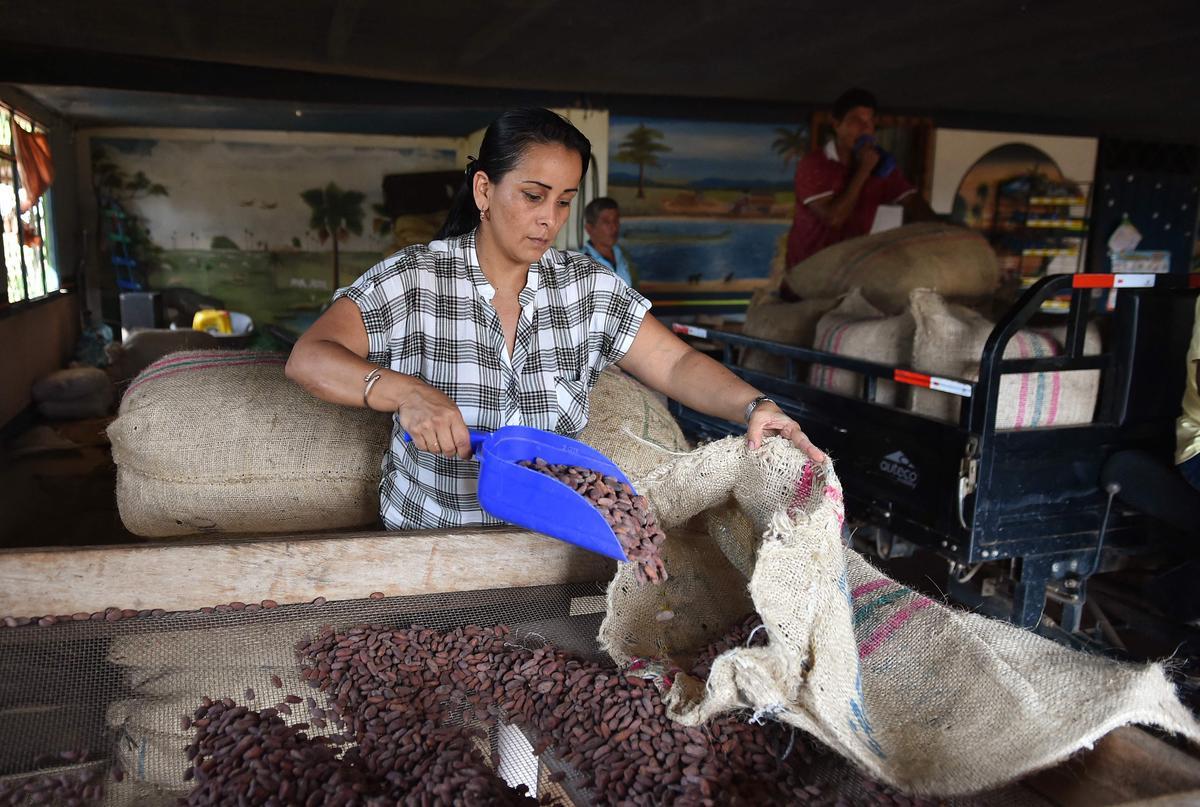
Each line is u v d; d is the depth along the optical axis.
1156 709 1.35
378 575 1.83
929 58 6.30
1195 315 2.57
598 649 1.72
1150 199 10.28
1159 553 2.89
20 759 1.38
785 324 3.88
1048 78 7.00
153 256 9.38
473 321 1.89
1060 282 2.49
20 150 7.16
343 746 1.44
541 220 1.74
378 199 9.72
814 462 1.64
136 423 2.52
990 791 1.38
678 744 1.41
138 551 1.71
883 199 4.66
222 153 9.32
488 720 1.51
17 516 4.60
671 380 2.00
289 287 9.71
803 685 1.34
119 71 6.29
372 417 2.58
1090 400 2.70
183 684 1.56
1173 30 5.42
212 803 1.29
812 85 7.54
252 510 2.52
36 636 1.64
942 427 2.61
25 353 6.85
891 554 3.04
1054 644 1.54
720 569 1.95
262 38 5.71
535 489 1.56
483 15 5.14
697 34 5.64
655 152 8.80
